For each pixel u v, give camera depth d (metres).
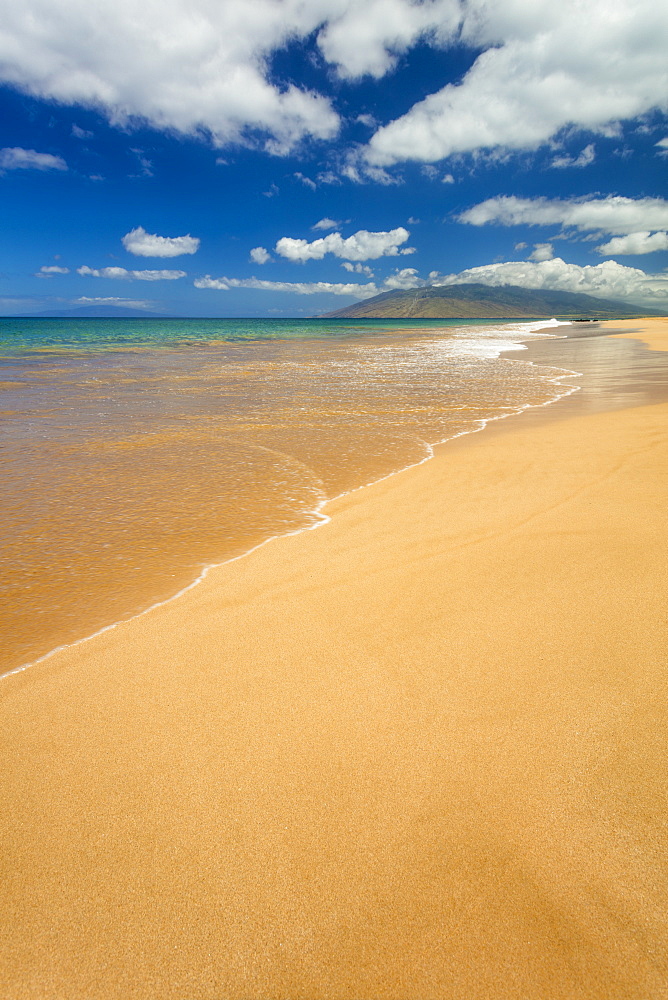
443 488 5.75
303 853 1.75
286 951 1.47
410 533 4.50
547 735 2.20
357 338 43.47
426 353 26.38
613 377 15.60
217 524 4.86
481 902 1.58
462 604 3.28
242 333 54.34
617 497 5.11
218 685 2.62
